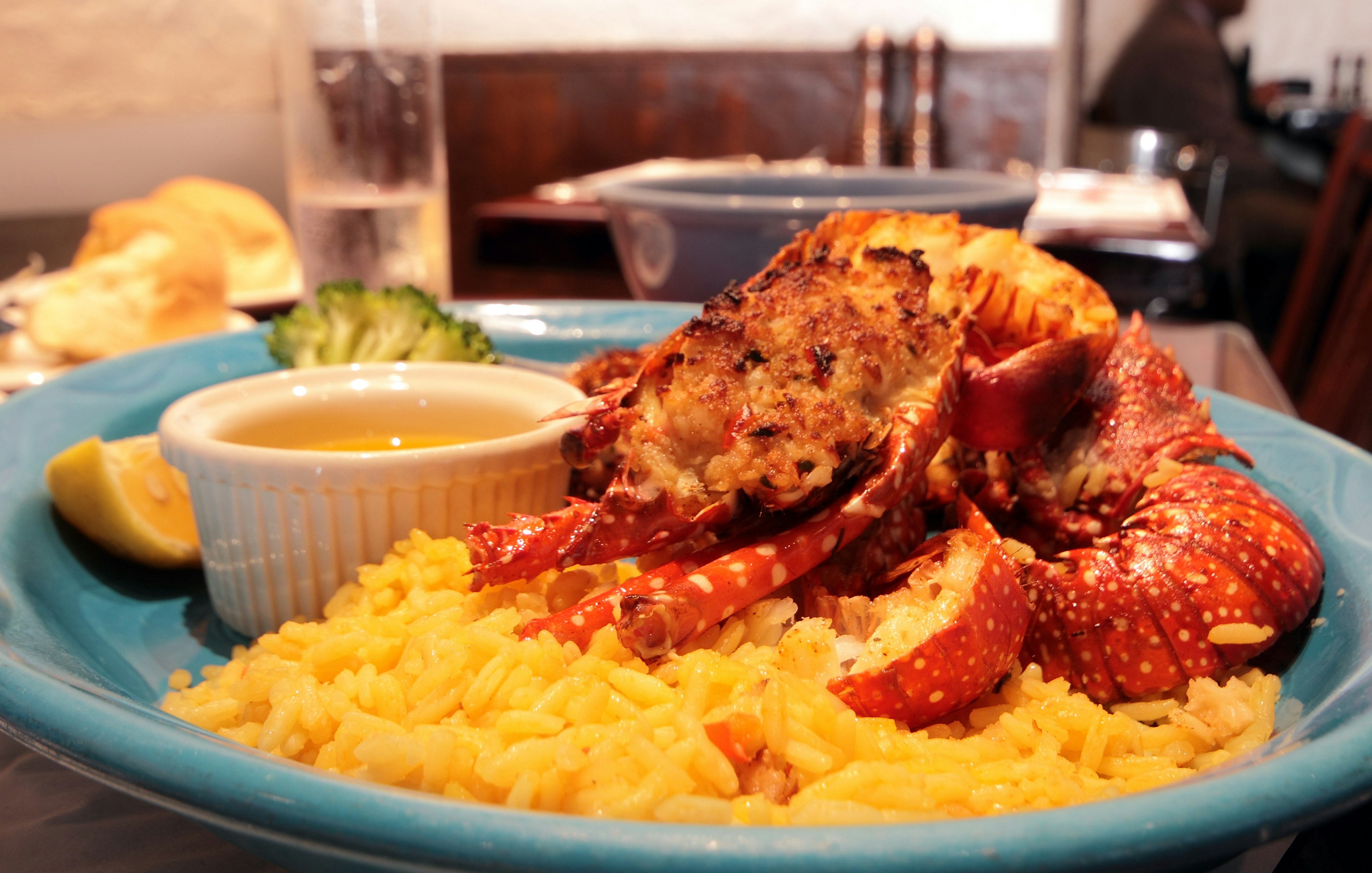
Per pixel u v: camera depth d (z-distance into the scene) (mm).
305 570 502
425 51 718
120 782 345
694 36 1425
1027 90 1295
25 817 447
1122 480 497
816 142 1419
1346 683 427
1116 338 501
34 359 753
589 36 1459
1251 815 309
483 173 1543
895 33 1347
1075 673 465
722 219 649
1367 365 932
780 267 481
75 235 1052
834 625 454
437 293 735
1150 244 932
